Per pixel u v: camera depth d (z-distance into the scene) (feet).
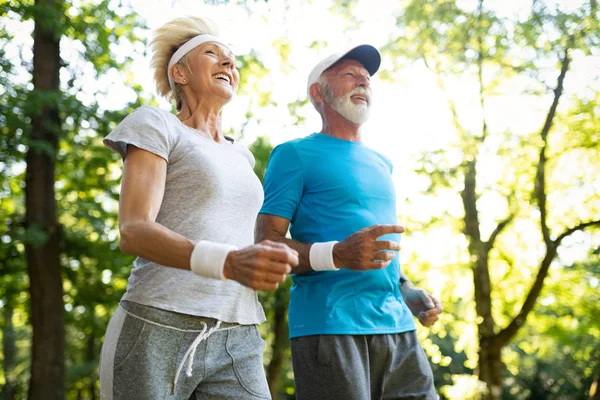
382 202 10.66
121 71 38.70
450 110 37.35
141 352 7.14
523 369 77.41
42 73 36.58
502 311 42.93
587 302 42.70
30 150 36.76
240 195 7.80
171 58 8.44
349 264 9.21
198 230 7.43
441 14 35.65
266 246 6.08
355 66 11.18
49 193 36.96
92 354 61.57
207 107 8.32
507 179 39.27
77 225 45.29
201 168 7.50
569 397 75.25
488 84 37.70
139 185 6.97
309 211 10.40
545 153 38.04
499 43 35.86
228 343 7.68
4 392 68.33
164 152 7.27
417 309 11.03
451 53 36.50
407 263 40.68
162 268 7.30
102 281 44.29
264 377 8.05
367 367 10.03
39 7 34.71
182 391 7.40
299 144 10.68
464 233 39.60
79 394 63.41
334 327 9.81
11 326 63.26
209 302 7.43
